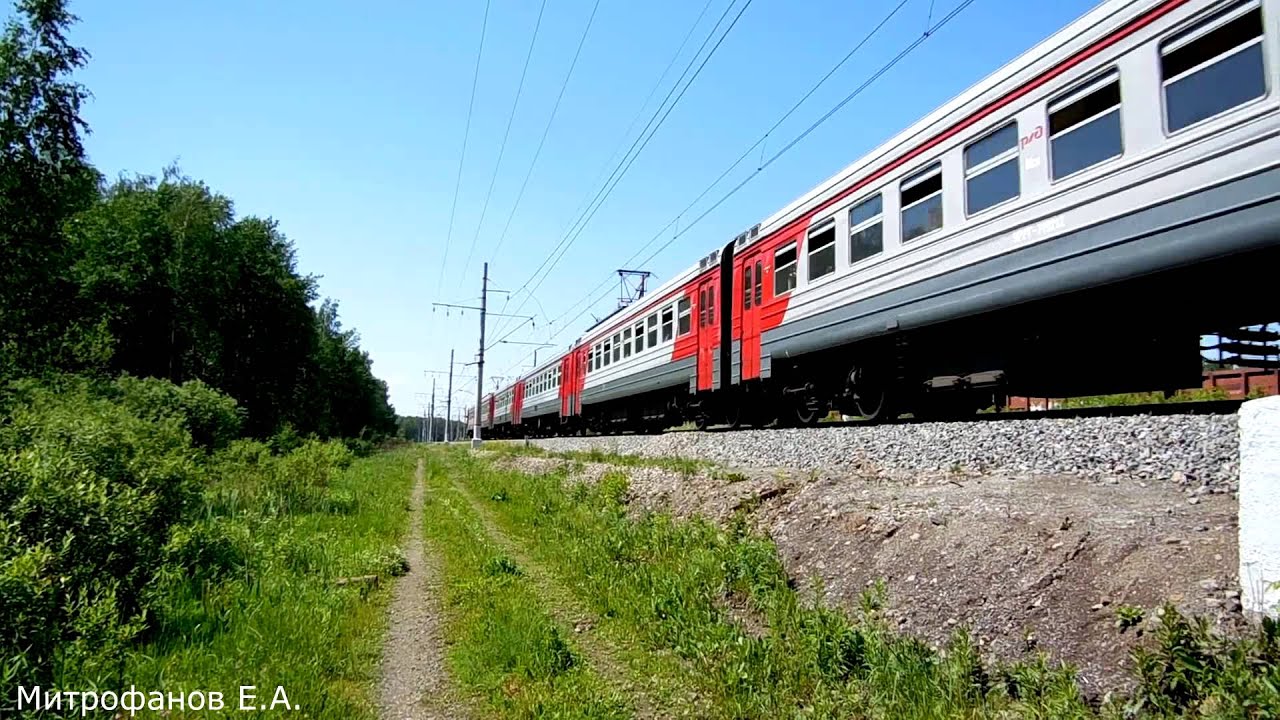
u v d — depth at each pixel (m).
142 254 26.97
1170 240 5.86
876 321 9.45
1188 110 5.79
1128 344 7.43
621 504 10.39
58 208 17.02
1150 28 6.10
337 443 27.45
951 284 8.16
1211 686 2.98
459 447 39.31
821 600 5.41
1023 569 4.29
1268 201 5.20
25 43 16.25
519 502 13.27
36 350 16.69
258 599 5.98
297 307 35.88
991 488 5.81
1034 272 7.09
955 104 8.22
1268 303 6.30
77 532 5.22
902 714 3.84
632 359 20.16
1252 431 3.19
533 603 6.48
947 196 8.29
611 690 4.64
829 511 6.44
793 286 11.72
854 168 10.09
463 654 5.24
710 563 6.60
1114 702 3.25
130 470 6.98
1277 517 3.06
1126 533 4.14
